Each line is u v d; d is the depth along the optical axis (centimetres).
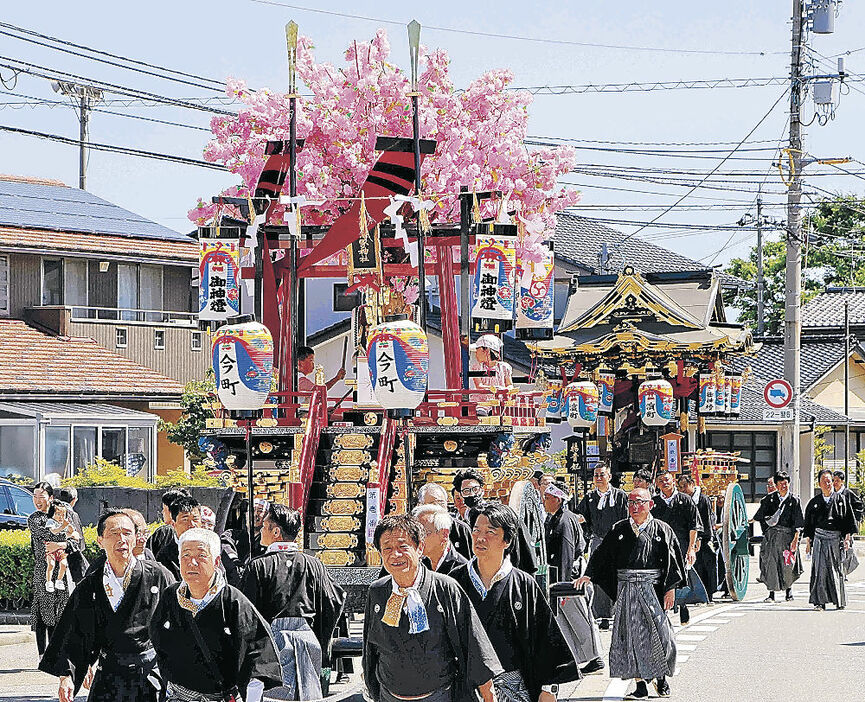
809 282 7931
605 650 1892
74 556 1677
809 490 4878
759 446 5106
